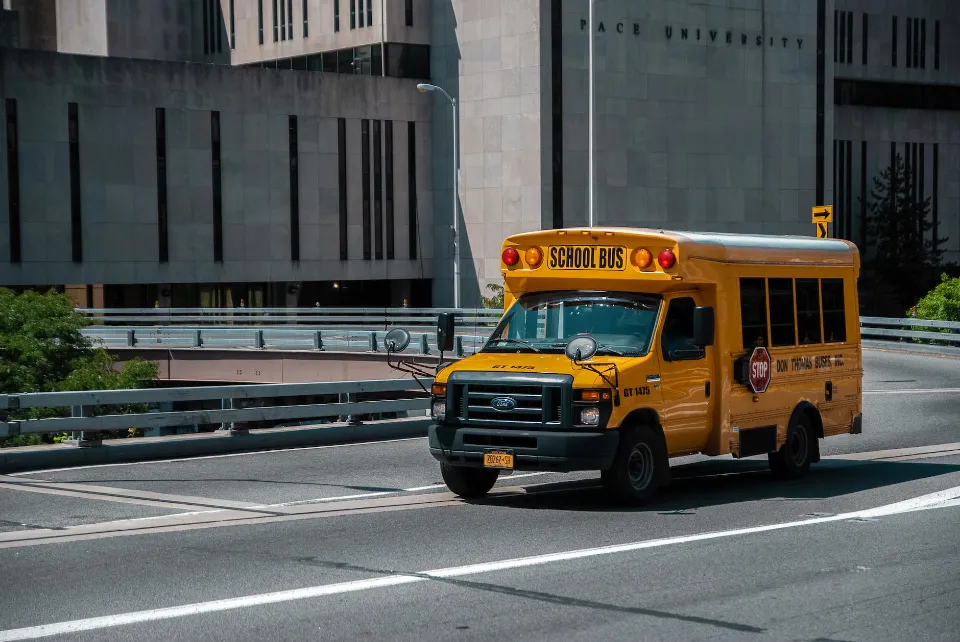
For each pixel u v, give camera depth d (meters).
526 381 12.61
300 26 73.38
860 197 84.94
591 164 35.06
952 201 89.06
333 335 44.91
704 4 68.25
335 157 67.44
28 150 59.34
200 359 45.38
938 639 7.91
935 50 87.56
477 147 67.31
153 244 62.75
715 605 8.75
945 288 43.91
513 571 9.84
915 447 18.70
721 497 13.86
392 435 19.91
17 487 14.52
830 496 13.91
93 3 78.94
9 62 58.81
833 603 8.81
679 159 67.81
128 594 9.07
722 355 13.87
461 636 7.95
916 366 36.06
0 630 8.09
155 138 62.69
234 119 64.69
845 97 84.19
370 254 68.50
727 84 69.25
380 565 10.07
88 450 16.72
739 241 14.29
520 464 12.57
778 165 71.19
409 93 69.00
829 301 15.96
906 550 10.71
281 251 66.19
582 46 65.06
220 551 10.65
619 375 12.61
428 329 51.41
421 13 69.12
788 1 71.06
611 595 9.04
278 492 14.16
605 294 13.53
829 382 15.85
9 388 39.50
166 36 80.06
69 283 60.47
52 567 10.01
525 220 65.12
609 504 13.06
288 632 8.05
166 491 14.23
